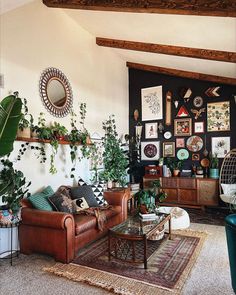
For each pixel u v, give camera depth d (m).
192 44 4.02
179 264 2.79
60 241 2.89
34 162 3.63
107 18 4.02
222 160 5.68
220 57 3.98
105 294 2.26
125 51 5.63
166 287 2.34
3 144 2.60
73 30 4.57
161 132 6.39
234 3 2.46
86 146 4.77
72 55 4.54
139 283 2.41
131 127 6.79
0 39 3.19
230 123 5.63
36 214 2.99
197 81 6.01
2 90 3.20
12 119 2.62
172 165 6.03
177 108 6.23
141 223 3.13
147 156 6.55
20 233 3.16
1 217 2.83
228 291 2.27
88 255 3.08
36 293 2.28
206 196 5.43
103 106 5.54
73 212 3.49
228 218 2.01
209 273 2.60
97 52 5.34
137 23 3.82
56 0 3.68
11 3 2.40
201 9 2.59
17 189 2.99
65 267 2.77
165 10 2.79
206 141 5.88
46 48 3.94
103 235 3.65
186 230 3.98
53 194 3.55
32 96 3.65
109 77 5.82
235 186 5.05
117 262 2.88
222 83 5.68
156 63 5.85
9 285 2.42
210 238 3.62
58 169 4.08
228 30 3.17
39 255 3.13
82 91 4.82
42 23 3.86
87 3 3.31
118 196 4.18
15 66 3.39
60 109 4.20
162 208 4.53
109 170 5.34
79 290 2.33
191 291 2.28
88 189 4.07
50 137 3.75
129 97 6.83
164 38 4.12
